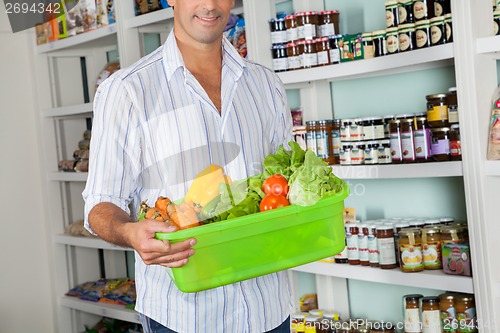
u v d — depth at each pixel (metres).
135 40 3.54
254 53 2.87
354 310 3.12
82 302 4.03
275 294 1.79
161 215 1.53
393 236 2.59
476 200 2.25
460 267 2.34
